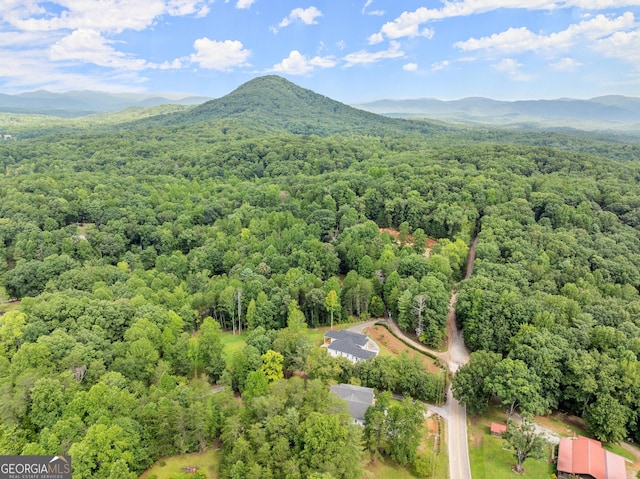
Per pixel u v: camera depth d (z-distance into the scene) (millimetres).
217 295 127438
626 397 78188
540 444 70062
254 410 75438
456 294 133250
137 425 72938
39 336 90562
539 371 84812
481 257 142500
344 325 124000
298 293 125625
